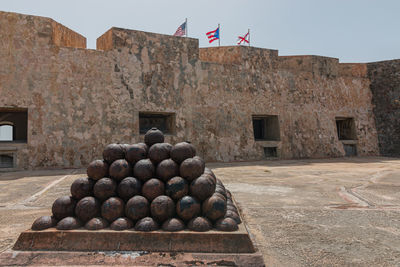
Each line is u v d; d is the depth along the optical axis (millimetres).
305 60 15430
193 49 12414
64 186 5539
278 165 10539
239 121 13047
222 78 12930
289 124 14289
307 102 14930
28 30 9734
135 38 11289
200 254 2045
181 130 11789
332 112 15602
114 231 2199
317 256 2135
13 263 1996
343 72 16906
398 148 15945
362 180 6168
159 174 2641
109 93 10609
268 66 14172
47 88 9773
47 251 2109
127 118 10805
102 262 1989
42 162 9414
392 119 16312
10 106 9297
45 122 9625
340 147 15352
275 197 4375
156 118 12891
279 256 2141
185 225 2336
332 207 3705
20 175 7656
